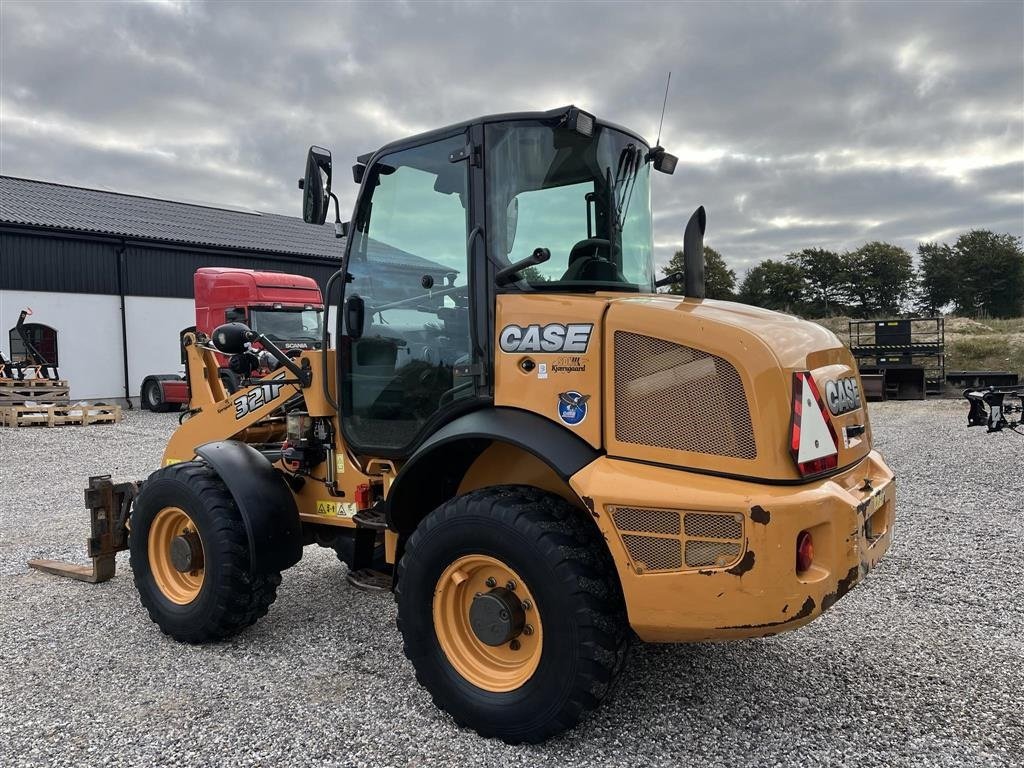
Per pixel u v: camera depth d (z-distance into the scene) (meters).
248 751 2.92
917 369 18.72
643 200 3.71
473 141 3.21
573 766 2.78
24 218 20.08
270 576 3.94
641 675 3.50
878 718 3.10
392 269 3.60
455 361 3.37
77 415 15.30
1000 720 3.07
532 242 3.25
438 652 3.10
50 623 4.36
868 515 2.89
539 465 3.31
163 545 4.20
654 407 2.77
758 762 2.79
